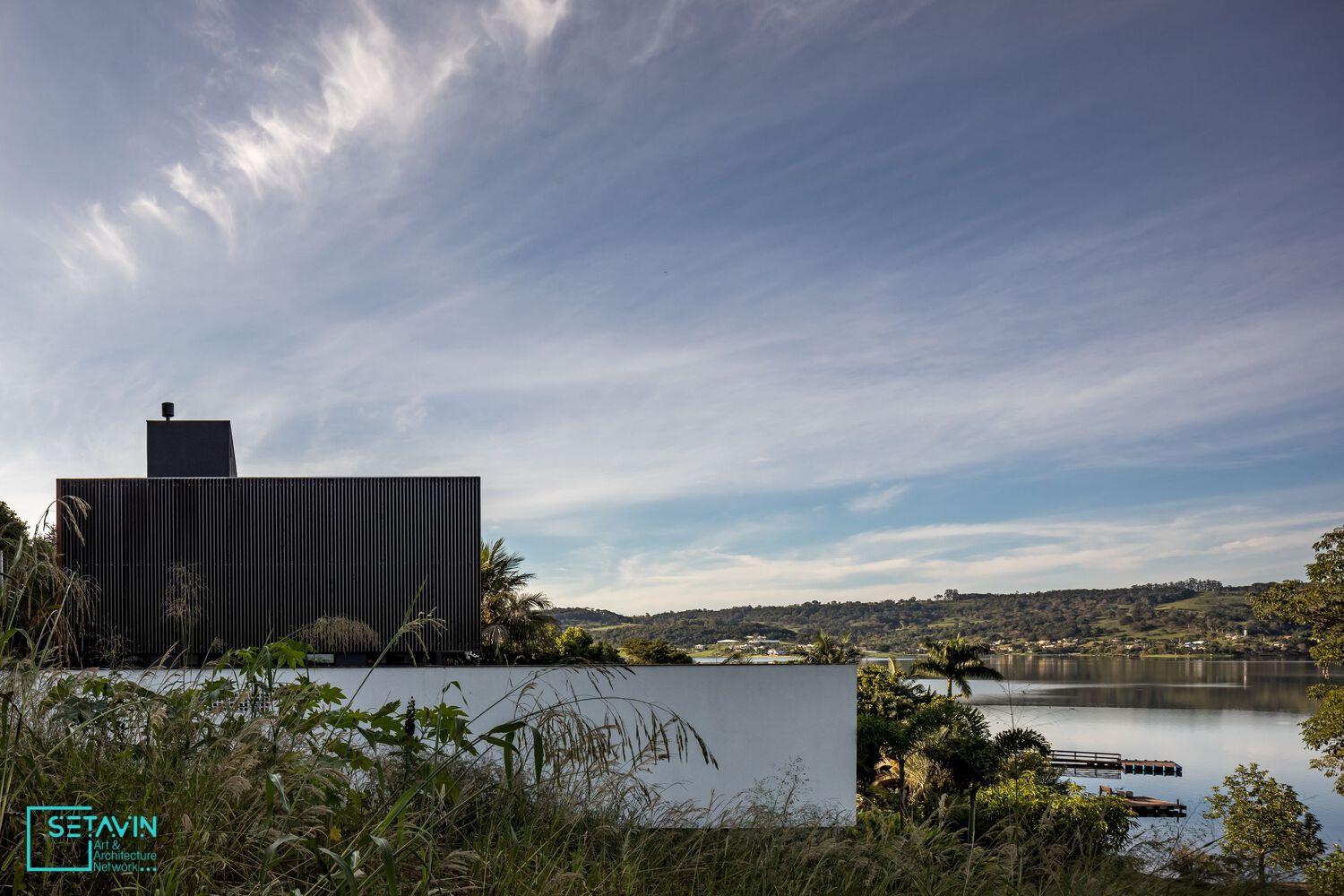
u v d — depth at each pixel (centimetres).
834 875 307
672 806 333
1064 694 5034
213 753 245
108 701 260
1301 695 5019
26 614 260
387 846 177
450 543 1184
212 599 1130
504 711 705
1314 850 1129
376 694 704
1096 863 321
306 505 1172
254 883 197
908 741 2092
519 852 259
